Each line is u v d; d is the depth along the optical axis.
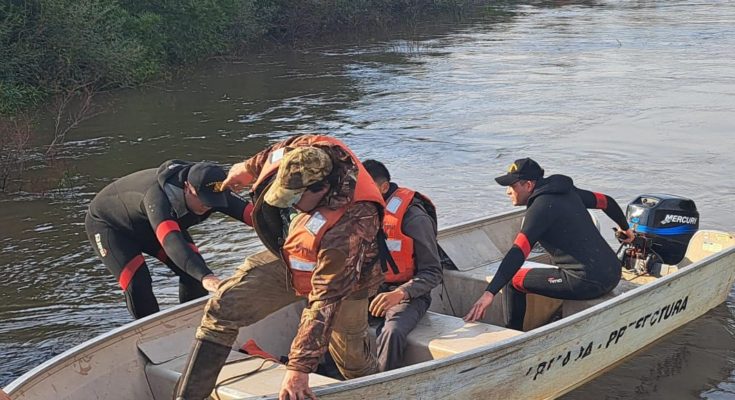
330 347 3.79
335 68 18.78
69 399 3.91
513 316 5.21
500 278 4.70
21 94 14.04
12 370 5.13
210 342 3.53
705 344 5.42
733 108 13.31
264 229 3.45
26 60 14.67
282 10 23.59
